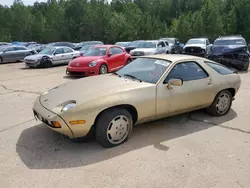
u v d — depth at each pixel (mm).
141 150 3404
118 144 3543
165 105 3881
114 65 10578
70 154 3289
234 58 10891
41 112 3332
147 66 4301
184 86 4066
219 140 3746
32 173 2834
